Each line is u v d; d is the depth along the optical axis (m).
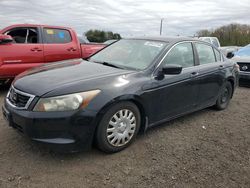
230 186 3.04
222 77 5.31
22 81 3.53
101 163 3.33
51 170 3.14
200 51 4.96
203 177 3.18
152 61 4.04
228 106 6.06
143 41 4.64
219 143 4.09
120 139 3.59
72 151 3.20
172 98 4.20
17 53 6.21
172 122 4.82
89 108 3.20
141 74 3.82
